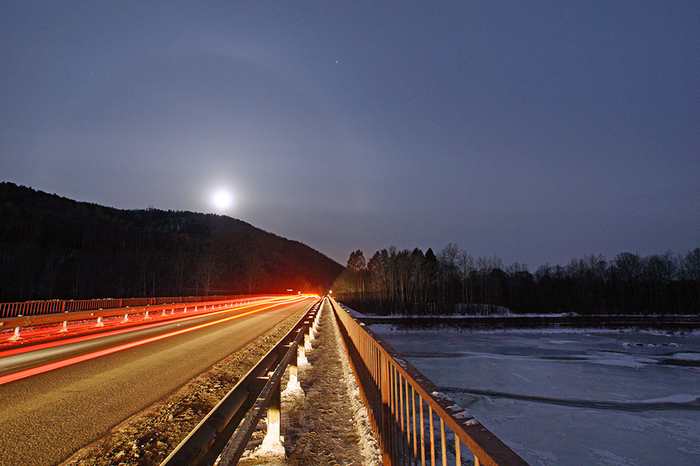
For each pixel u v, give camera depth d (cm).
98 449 421
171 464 192
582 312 7112
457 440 163
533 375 2155
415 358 2769
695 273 6938
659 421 1367
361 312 7462
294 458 409
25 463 386
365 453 410
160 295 7375
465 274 7844
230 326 1914
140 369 845
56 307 2119
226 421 298
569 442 1162
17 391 659
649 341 3972
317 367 898
